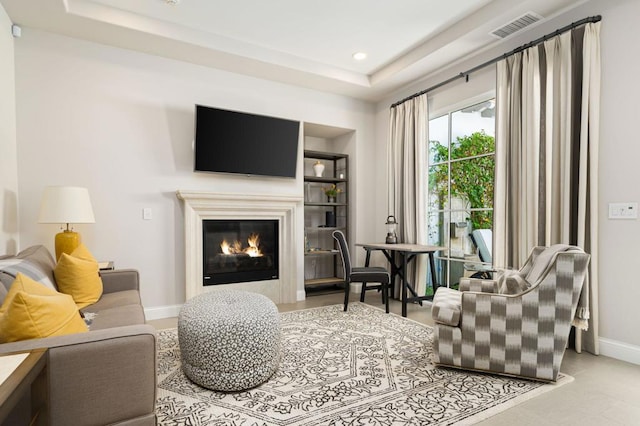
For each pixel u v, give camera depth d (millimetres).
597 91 2711
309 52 3998
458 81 4008
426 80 4406
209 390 2111
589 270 2719
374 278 3896
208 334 2098
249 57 3777
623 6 2621
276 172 4371
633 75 2574
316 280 5070
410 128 4543
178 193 3734
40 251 2564
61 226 3291
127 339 1366
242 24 3396
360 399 2023
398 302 4461
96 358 1304
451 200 4234
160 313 3730
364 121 5203
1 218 2723
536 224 3070
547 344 2182
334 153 5180
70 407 1267
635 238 2566
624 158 2619
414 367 2457
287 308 4125
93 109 3428
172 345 2865
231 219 4137
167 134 3787
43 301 1365
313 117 4738
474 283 2934
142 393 1394
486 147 3799
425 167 4379
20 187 3133
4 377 949
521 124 3232
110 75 3504
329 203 5102
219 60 3840
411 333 3176
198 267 3902
